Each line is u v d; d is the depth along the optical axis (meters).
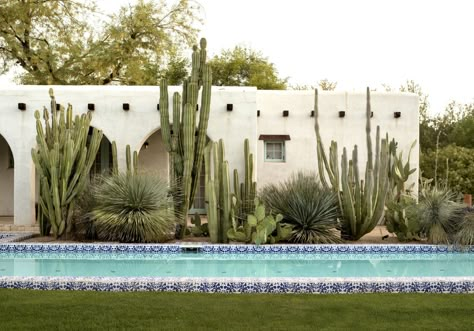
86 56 23.98
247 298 6.89
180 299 6.79
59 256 10.82
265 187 13.12
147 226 11.39
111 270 9.39
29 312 6.06
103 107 14.88
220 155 11.64
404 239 11.96
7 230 14.20
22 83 25.23
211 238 11.45
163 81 12.18
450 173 21.58
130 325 5.59
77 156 12.37
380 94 16.47
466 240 10.80
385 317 5.95
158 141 17.91
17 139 14.62
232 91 14.76
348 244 11.16
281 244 11.18
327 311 6.20
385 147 11.64
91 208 12.09
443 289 7.42
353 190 12.09
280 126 16.44
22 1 22.94
